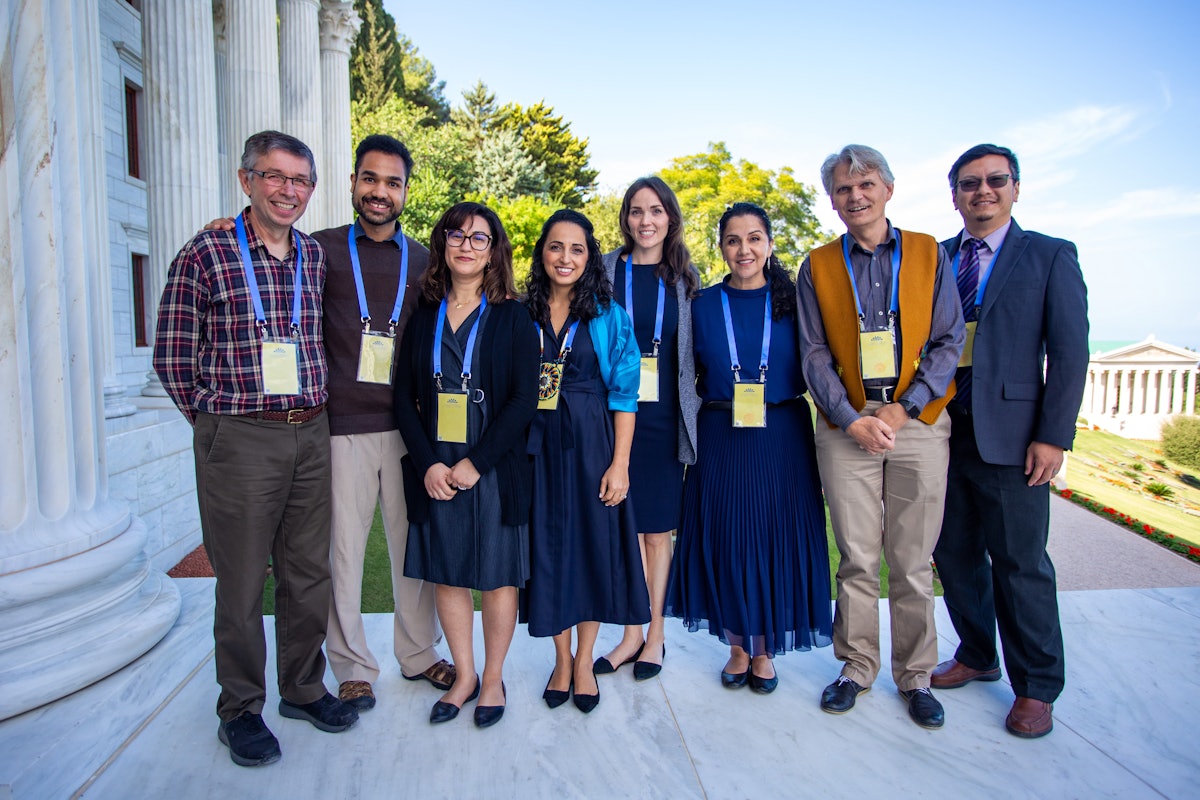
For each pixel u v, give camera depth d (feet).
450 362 8.12
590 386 8.47
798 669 9.98
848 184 8.30
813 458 9.34
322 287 8.25
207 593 11.23
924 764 7.76
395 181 8.42
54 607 8.34
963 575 9.29
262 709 8.54
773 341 9.09
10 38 7.84
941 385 8.14
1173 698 9.17
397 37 122.52
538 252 8.63
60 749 7.32
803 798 7.20
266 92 25.21
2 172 7.79
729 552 9.02
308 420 7.79
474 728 8.34
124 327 29.94
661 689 9.37
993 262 8.61
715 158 127.34
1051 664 8.28
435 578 8.13
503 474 7.93
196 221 20.12
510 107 130.52
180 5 19.52
